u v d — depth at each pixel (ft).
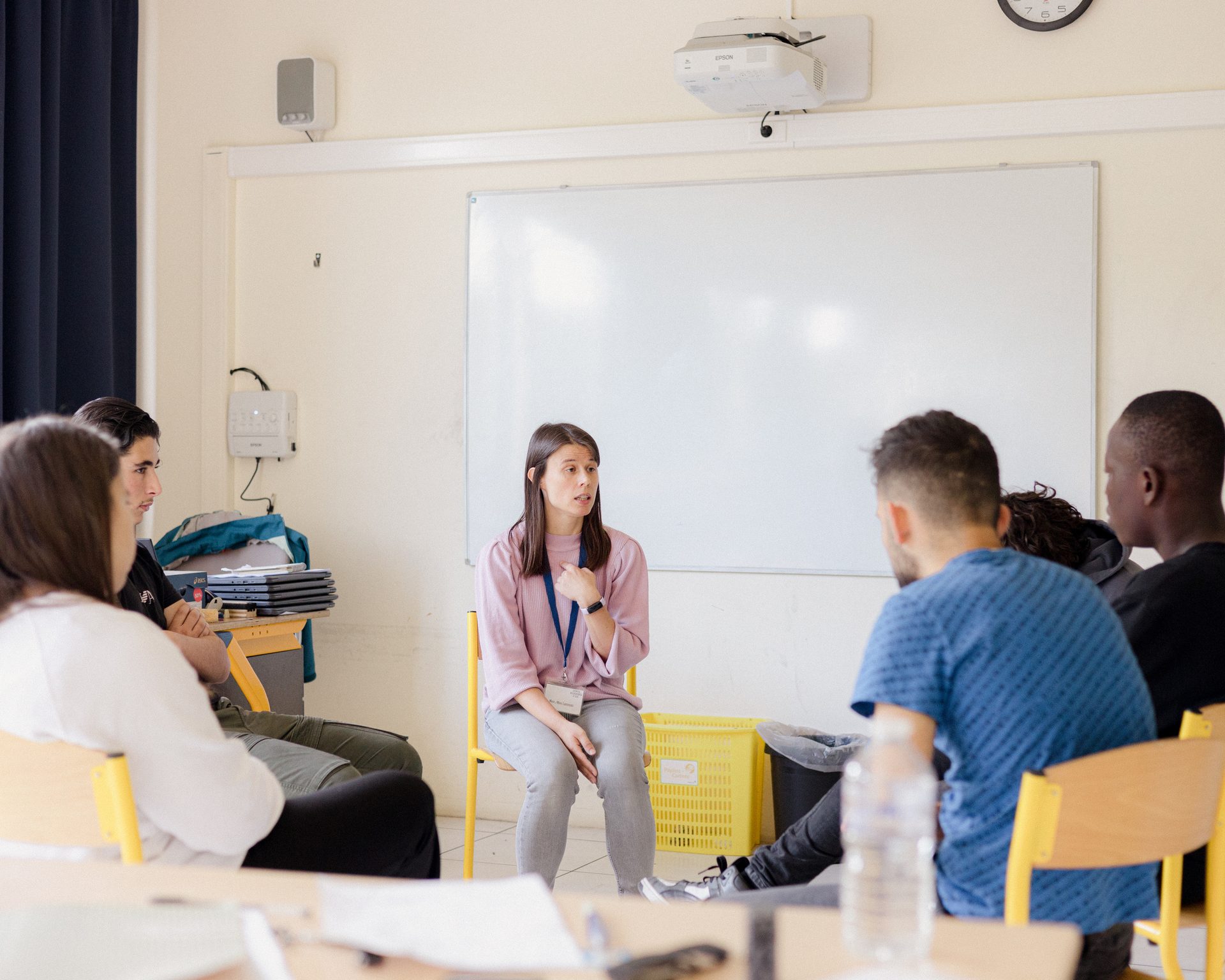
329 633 14.12
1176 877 5.57
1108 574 7.15
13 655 4.92
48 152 12.53
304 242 14.23
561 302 13.32
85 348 13.24
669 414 12.98
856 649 12.50
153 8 14.49
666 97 13.07
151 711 4.95
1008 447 12.07
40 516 4.92
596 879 11.28
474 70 13.66
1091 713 4.61
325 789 6.86
